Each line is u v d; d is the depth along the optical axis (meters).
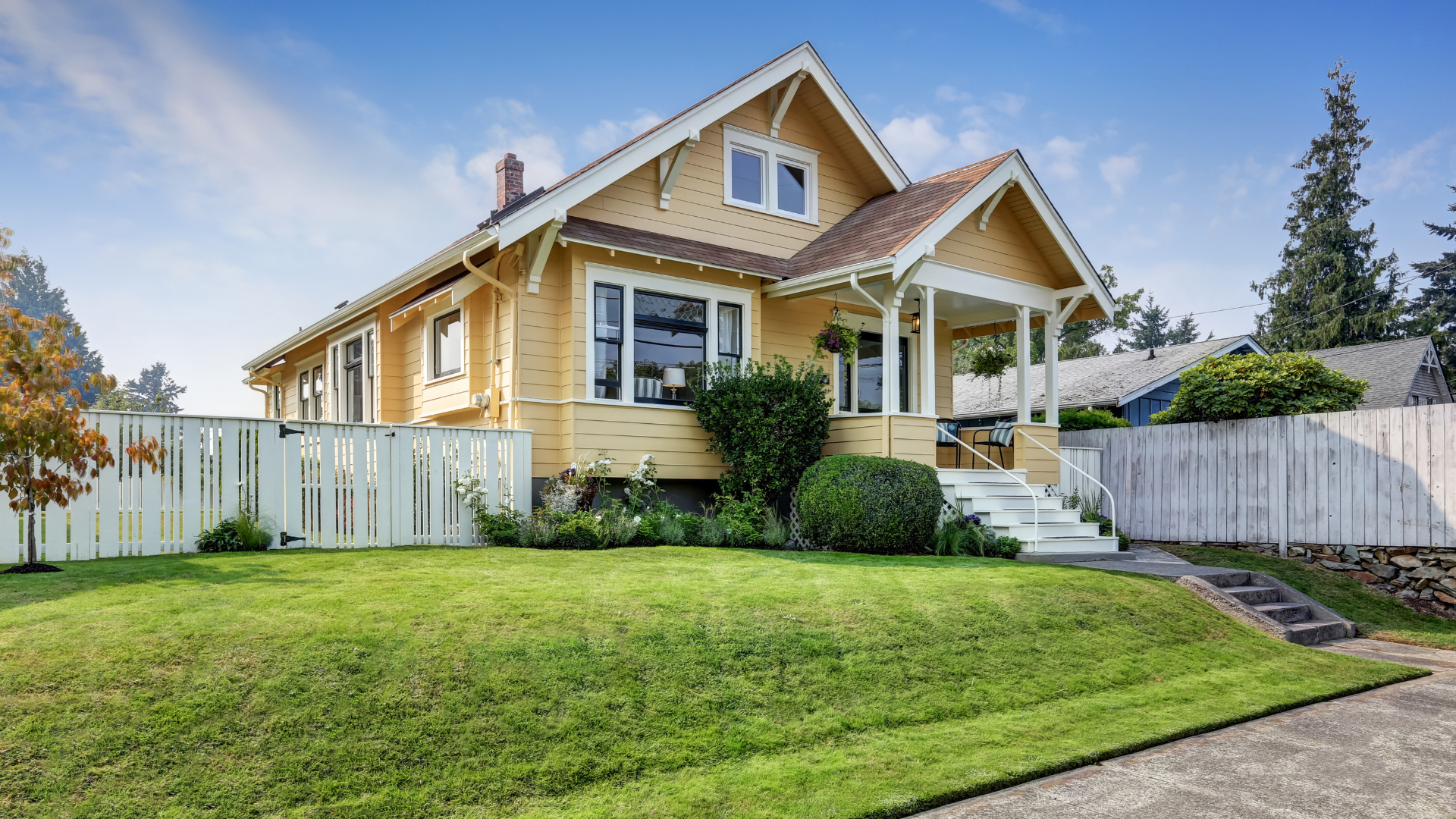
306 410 22.08
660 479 13.24
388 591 6.80
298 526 9.59
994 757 5.50
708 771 5.02
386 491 10.26
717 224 14.92
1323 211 44.12
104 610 5.84
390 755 4.66
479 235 11.89
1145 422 23.11
